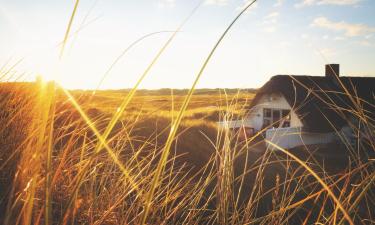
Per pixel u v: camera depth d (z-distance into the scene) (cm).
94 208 190
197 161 648
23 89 292
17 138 212
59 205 173
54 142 204
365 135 165
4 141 214
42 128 103
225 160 179
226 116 192
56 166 196
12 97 292
